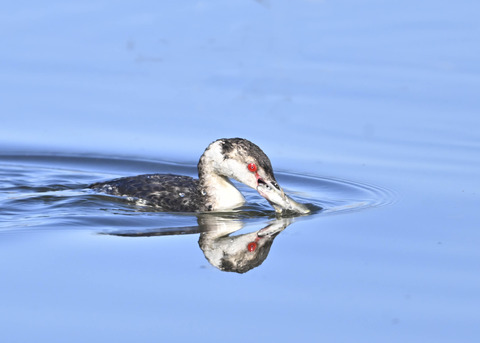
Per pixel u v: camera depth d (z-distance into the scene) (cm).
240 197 1537
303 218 1450
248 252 1254
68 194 1556
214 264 1198
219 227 1386
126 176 1758
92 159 1881
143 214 1440
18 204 1488
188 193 1516
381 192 1617
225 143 1493
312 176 1748
